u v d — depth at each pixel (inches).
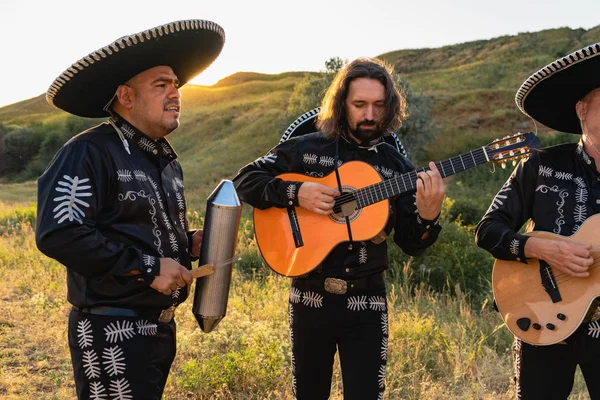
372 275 131.3
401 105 133.9
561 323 114.1
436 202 122.3
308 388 134.2
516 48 2203.5
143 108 110.2
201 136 1945.1
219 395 181.5
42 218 98.0
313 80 1242.0
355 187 133.0
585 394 184.7
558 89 119.8
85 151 102.6
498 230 120.3
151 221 108.0
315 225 133.8
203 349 210.4
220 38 119.4
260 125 1771.7
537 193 121.0
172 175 116.9
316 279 130.7
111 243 100.3
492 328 246.5
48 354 213.6
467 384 195.3
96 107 115.6
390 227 134.0
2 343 221.5
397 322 237.8
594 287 113.0
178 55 115.4
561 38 2310.5
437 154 1224.8
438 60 2509.8
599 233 113.5
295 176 137.8
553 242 113.7
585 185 118.3
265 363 192.7
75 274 105.0
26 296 283.1
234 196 113.6
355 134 133.4
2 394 180.2
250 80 3750.0
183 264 113.4
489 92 1450.5
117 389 102.5
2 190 1721.2
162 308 108.3
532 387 117.7
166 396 181.0
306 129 150.4
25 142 2709.2
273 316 252.4
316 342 131.4
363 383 126.8
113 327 103.4
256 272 346.9
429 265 326.6
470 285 321.4
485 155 124.4
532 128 1290.6
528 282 119.4
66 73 105.5
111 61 104.5
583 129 119.4
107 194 104.4
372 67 131.0
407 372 203.0
